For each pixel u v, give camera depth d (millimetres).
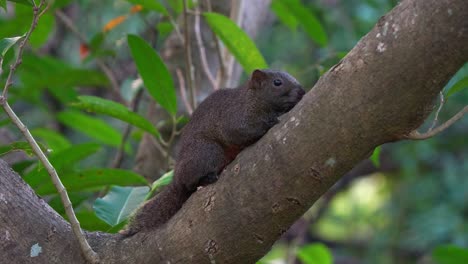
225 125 9500
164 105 10883
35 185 9844
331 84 6957
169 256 7773
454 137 23406
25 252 7949
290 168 7172
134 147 18531
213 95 10047
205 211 7586
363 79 6770
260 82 9781
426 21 6453
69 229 8211
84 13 20516
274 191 7273
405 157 22375
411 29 6527
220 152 9555
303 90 9883
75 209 10422
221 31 10883
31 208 8141
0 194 8016
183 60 14164
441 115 22031
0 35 12867
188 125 9961
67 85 14141
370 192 27141
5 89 7617
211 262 7637
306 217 20078
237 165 7492
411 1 6590
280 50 21703
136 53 10492
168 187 9141
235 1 12812
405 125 6836
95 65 20891
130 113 10594
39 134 14000
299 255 13625
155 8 11492
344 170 7121
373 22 19438
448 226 22094
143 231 8219
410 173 23094
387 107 6746
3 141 15047
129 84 13992
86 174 9984
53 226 8141
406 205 23906
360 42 6898
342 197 26797
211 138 9594
